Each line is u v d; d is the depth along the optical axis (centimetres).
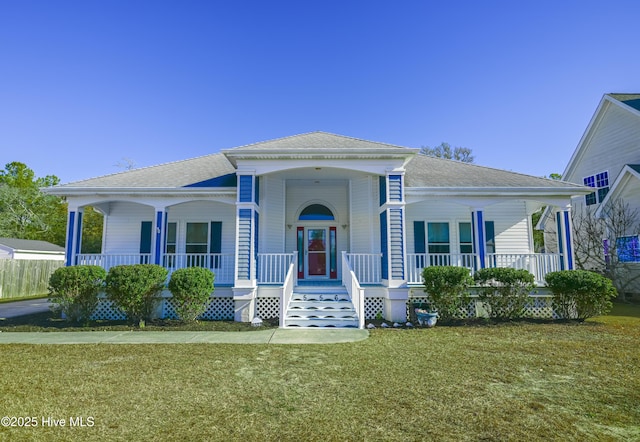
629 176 1652
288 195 1461
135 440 361
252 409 439
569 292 1066
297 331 959
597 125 2006
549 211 2198
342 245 1444
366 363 643
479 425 395
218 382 540
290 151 1109
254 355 704
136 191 1238
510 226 1477
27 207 4056
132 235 1449
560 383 536
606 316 1186
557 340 829
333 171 1273
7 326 1029
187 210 1453
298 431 381
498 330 951
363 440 361
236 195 1251
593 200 2006
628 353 711
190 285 1034
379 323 1066
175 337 885
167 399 471
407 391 500
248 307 1096
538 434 375
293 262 1249
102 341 842
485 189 1241
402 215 1128
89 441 359
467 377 562
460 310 1169
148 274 1035
